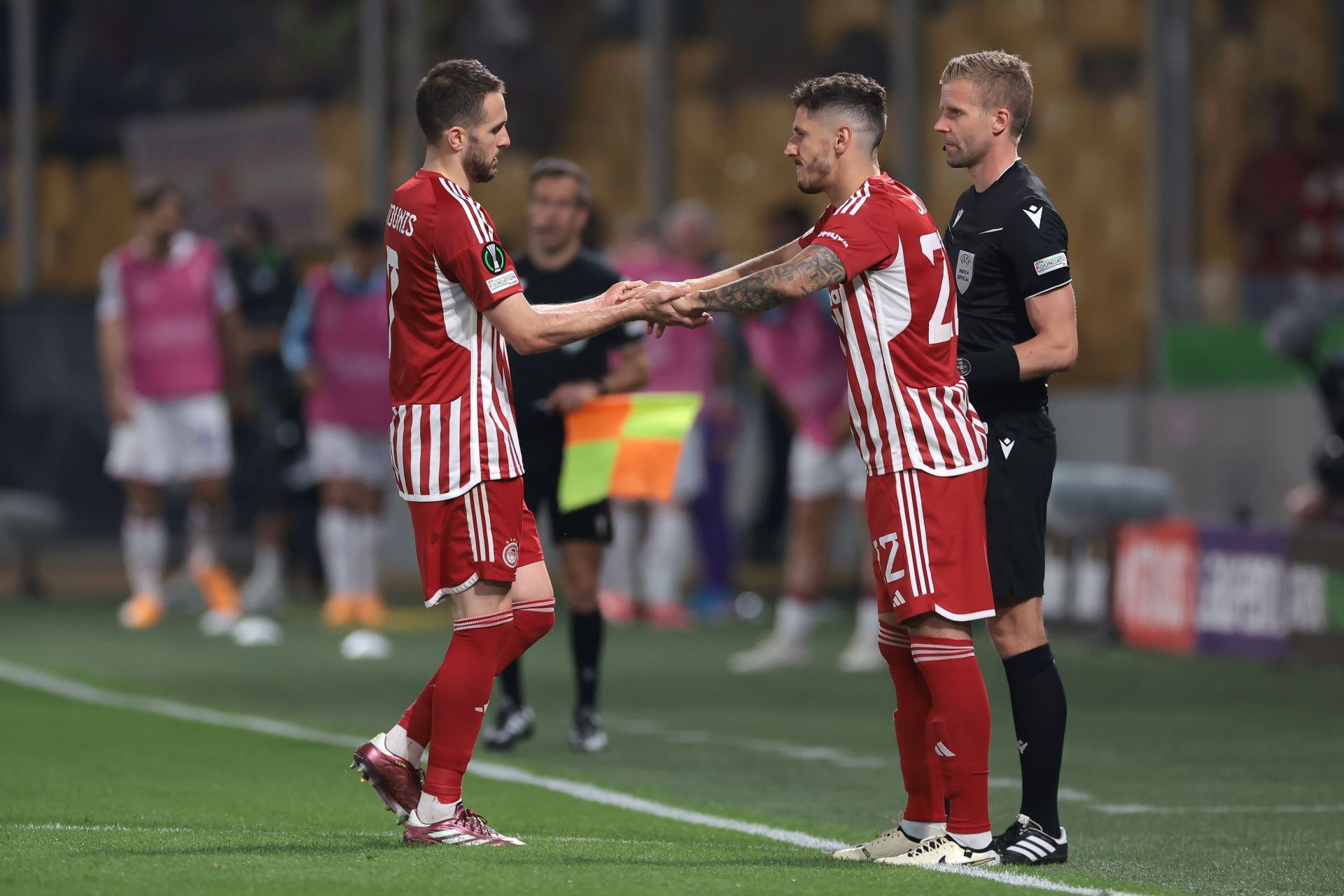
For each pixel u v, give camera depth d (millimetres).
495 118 17750
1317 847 19484
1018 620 18031
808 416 37719
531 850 17312
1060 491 41562
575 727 26906
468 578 17578
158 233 44406
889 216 17094
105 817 19922
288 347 46000
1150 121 53594
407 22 61562
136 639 42312
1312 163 52312
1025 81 18219
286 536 53844
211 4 64188
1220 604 38344
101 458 63469
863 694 33875
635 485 25719
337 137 62656
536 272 26281
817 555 38406
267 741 26891
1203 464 51344
